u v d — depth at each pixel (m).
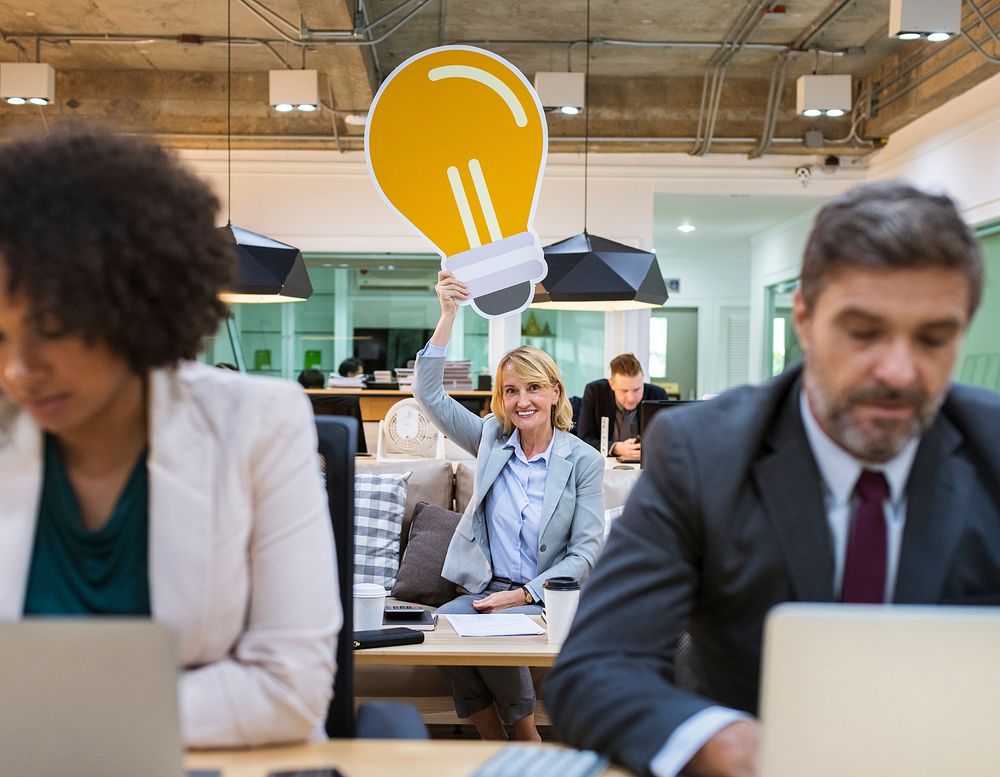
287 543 1.11
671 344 13.84
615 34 7.40
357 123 7.79
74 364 0.94
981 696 0.80
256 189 8.46
